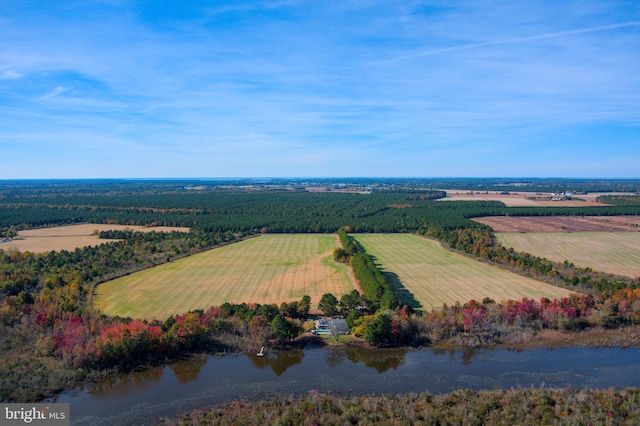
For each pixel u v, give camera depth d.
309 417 61.12
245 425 60.50
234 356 83.56
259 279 128.12
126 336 80.06
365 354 84.00
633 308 94.69
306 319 98.31
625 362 79.31
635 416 58.12
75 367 75.94
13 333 86.06
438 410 61.78
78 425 62.28
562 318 92.12
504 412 60.62
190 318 87.31
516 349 85.31
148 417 64.19
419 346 86.81
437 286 119.50
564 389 68.12
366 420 59.75
